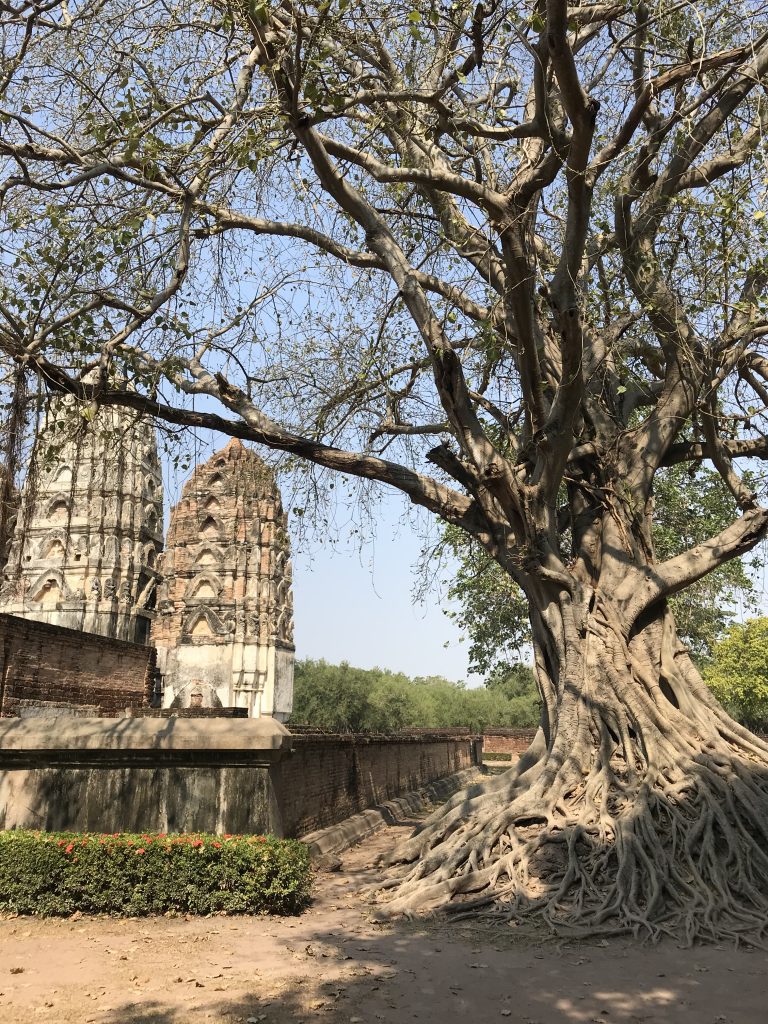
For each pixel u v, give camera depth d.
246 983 6.31
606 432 13.65
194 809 10.29
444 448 13.07
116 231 11.42
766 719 52.25
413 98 10.38
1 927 8.07
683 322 12.43
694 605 26.44
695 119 12.25
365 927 8.34
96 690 19.66
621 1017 5.70
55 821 10.37
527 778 11.75
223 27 10.12
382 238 12.03
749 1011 5.85
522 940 7.89
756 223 10.31
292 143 11.61
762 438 13.96
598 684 11.63
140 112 11.09
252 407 12.98
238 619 45.19
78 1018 5.45
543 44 9.19
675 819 9.73
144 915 8.57
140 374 12.22
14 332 11.01
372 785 19.61
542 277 10.95
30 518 10.81
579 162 9.16
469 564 24.17
